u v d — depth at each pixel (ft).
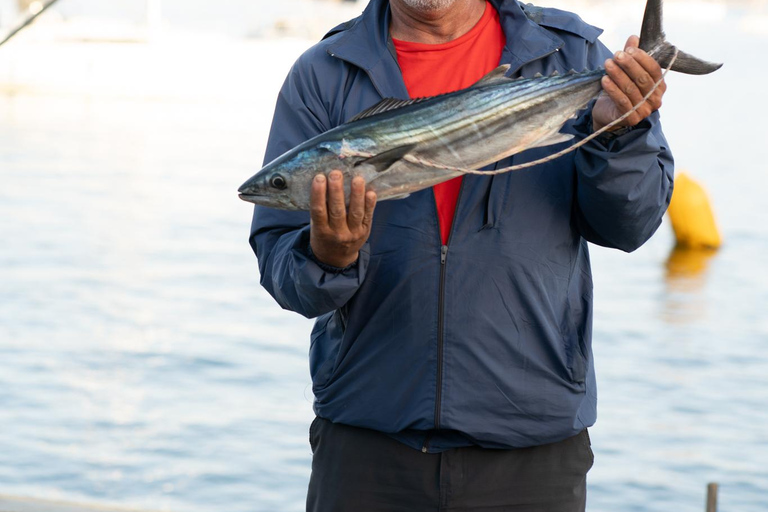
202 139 97.25
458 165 9.48
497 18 11.16
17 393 35.19
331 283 9.83
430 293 10.43
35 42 116.88
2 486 27.63
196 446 30.68
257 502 27.04
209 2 173.68
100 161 83.82
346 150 9.25
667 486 28.12
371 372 10.70
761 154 97.76
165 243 58.34
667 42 9.51
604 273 55.93
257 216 11.08
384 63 10.84
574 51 10.84
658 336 43.57
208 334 42.55
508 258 10.37
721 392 36.42
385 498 10.87
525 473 10.70
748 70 188.03
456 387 10.41
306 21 128.67
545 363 10.52
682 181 62.69
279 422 32.81
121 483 27.99
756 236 65.77
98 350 39.96
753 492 27.89
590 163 9.86
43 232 59.77
